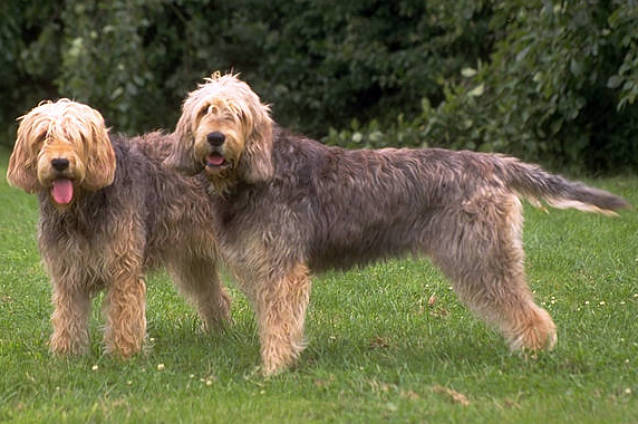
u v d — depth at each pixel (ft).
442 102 54.75
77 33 59.16
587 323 25.25
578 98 45.09
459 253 21.66
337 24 61.67
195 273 25.29
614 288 29.14
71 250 22.16
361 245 22.30
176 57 62.90
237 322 26.73
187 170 21.04
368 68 60.90
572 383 20.33
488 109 49.29
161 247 23.67
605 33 42.98
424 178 22.02
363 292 29.71
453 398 19.74
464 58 57.98
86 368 22.04
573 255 33.27
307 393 20.40
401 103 62.59
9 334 25.59
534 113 46.80
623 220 38.52
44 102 25.45
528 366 21.35
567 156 48.78
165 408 19.40
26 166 21.31
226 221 21.79
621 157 49.65
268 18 63.16
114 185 22.22
